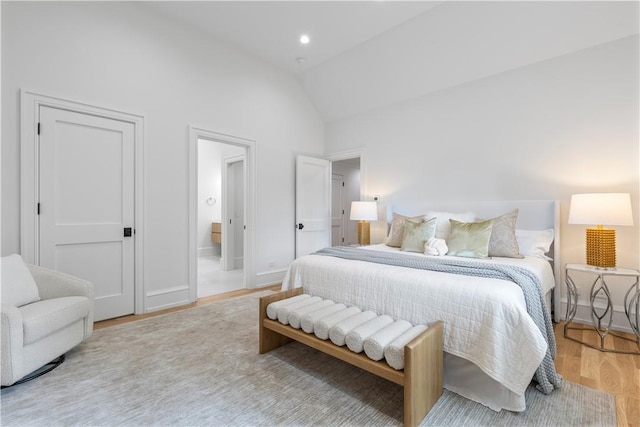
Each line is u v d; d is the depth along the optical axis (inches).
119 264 112.9
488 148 131.4
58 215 99.8
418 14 120.9
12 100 91.0
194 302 132.9
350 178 275.0
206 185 274.1
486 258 100.3
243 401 62.2
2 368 62.1
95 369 74.4
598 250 94.0
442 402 61.8
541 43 112.7
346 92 172.9
